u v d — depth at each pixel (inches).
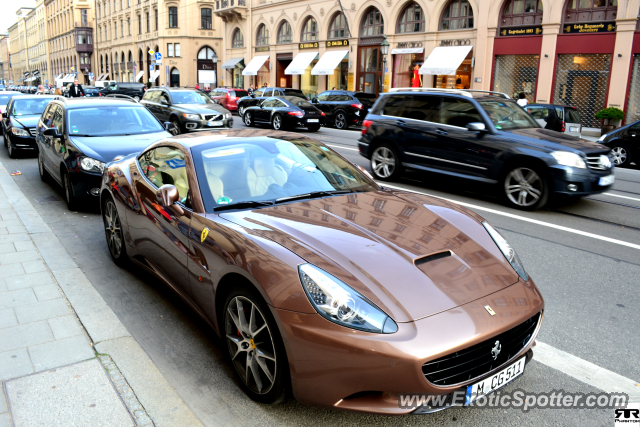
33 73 4370.1
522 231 242.4
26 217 248.2
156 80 2138.3
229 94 1169.4
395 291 92.5
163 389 109.3
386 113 370.6
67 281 168.4
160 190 129.2
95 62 2987.2
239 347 107.4
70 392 106.4
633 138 483.5
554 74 812.0
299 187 137.0
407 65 1037.8
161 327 139.8
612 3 740.0
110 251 189.5
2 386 107.8
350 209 124.8
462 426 98.6
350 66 1165.7
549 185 278.5
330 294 90.4
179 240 128.8
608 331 138.7
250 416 101.3
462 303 93.8
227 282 111.0
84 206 279.4
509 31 857.5
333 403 90.1
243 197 129.6
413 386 85.4
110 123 297.1
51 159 299.0
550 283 174.4
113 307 151.9
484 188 346.9
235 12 1550.2
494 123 307.1
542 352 126.9
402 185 353.1
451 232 115.8
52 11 3629.4
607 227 252.7
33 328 134.6
